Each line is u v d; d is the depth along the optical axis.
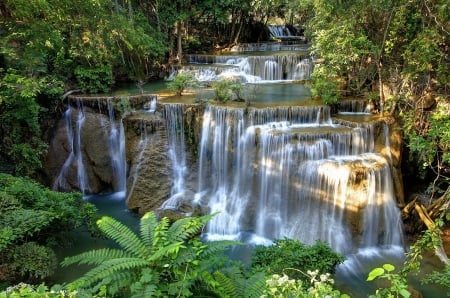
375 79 10.88
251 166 9.62
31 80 9.31
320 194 8.79
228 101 10.73
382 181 8.62
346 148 9.24
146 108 11.55
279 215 9.39
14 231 5.98
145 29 15.31
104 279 3.44
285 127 9.73
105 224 4.05
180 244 3.43
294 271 5.59
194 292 3.64
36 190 7.46
